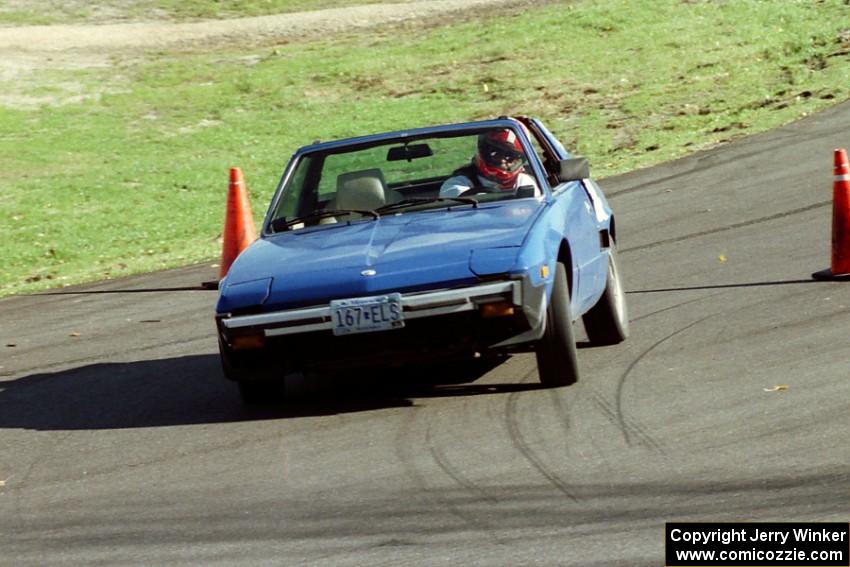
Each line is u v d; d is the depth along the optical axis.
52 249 62.81
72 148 91.50
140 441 26.00
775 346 29.25
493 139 29.75
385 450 23.27
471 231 26.66
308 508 20.31
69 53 131.62
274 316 25.08
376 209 29.12
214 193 76.50
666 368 28.09
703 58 102.75
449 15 145.88
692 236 47.59
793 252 41.94
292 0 166.62
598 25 119.69
